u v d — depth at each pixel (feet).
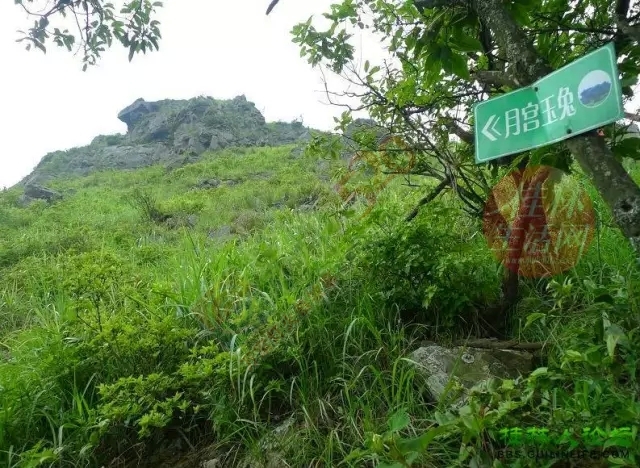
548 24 8.10
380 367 8.40
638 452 4.88
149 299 11.89
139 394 8.30
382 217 10.27
